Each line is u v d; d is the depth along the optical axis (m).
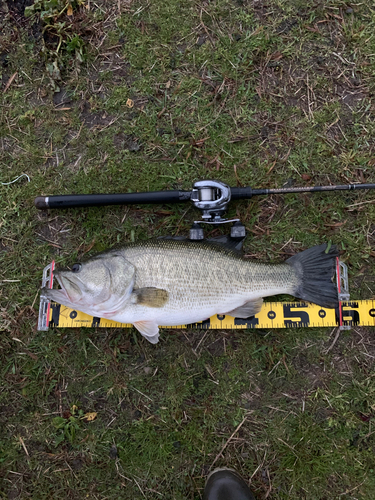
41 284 0.74
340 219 0.74
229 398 0.72
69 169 0.76
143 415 0.72
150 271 0.65
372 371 0.72
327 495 0.70
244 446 0.71
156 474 0.71
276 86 0.75
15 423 0.73
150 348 0.73
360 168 0.74
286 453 0.71
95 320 0.72
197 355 0.73
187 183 0.75
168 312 0.66
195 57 0.75
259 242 0.74
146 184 0.75
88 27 0.76
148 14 0.76
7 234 0.75
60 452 0.72
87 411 0.73
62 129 0.76
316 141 0.75
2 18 0.77
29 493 0.72
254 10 0.75
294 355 0.72
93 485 0.72
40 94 0.76
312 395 0.72
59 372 0.73
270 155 0.75
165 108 0.75
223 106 0.75
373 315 0.71
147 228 0.74
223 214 0.70
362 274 0.73
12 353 0.74
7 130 0.76
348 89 0.75
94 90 0.76
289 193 0.73
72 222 0.75
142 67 0.76
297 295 0.68
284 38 0.75
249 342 0.73
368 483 0.70
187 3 0.75
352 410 0.71
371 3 0.75
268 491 0.70
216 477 0.68
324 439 0.71
